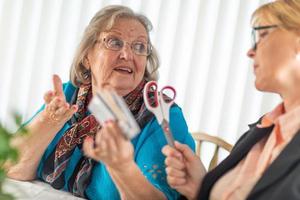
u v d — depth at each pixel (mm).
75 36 2379
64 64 2410
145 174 1237
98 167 1337
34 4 2434
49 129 1331
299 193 827
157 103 1079
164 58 2322
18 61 2453
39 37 2418
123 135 859
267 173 884
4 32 2451
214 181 1034
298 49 930
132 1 2328
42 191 1252
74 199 1236
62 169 1381
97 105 852
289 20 933
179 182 1063
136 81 1384
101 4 2352
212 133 2314
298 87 946
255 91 2266
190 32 2307
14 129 744
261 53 962
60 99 1283
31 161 1369
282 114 1014
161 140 1281
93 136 1395
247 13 2254
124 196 1130
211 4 2279
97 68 1382
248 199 895
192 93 2318
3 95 2475
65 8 2385
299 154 866
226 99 2285
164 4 2303
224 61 2287
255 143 1019
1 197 731
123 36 1354
